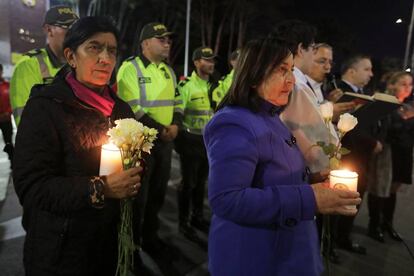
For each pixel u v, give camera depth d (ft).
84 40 5.04
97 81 5.17
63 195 4.49
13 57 40.01
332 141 6.33
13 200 14.76
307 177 5.17
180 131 12.63
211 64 13.67
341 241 12.18
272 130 4.67
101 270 5.32
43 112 4.76
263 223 4.28
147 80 10.44
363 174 11.21
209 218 14.15
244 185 4.27
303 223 4.88
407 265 11.34
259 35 4.95
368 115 8.71
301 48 7.18
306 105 6.17
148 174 9.89
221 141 4.42
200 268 10.34
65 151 4.90
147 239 11.06
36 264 4.89
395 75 13.21
